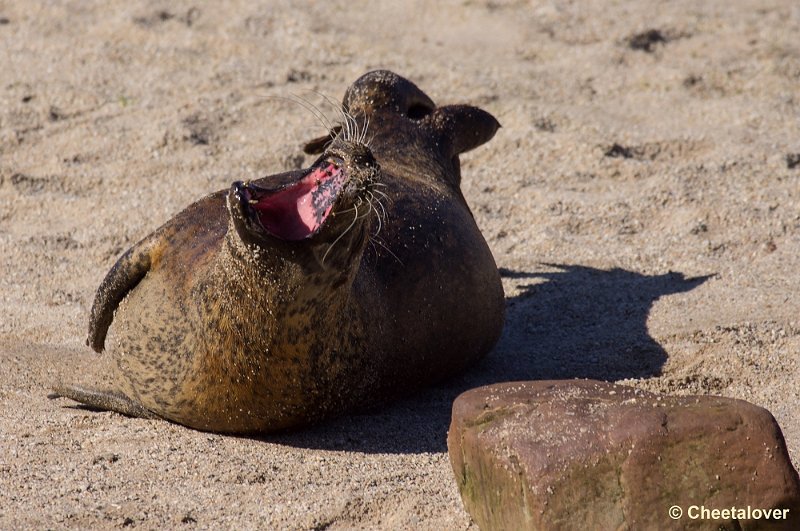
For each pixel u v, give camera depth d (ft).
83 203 100.32
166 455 59.21
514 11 149.38
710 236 92.53
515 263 90.99
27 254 90.84
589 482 44.98
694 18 148.15
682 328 76.13
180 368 61.11
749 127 115.44
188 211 65.82
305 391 60.13
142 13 141.49
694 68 131.13
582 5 152.97
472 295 70.95
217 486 55.67
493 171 106.93
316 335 58.65
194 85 122.83
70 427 63.10
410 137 81.61
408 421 65.36
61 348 75.66
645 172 104.99
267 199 53.93
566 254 92.02
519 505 46.21
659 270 87.71
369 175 52.21
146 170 105.29
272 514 52.80
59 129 113.19
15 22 140.77
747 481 44.32
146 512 52.60
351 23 143.74
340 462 59.00
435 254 68.80
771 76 128.88
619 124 115.75
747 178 102.27
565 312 81.92
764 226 93.15
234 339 57.88
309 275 54.80
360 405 65.26
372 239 65.98
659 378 70.18
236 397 59.72
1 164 106.42
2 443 60.23
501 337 79.46
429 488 55.52
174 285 62.44
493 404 50.06
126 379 64.18
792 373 69.87
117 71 126.62
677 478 44.52
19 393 67.97
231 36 135.33
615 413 46.85
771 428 45.06
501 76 127.54
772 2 157.48
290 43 134.82
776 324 75.61
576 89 125.29
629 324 78.33
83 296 84.23
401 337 65.67
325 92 121.60
